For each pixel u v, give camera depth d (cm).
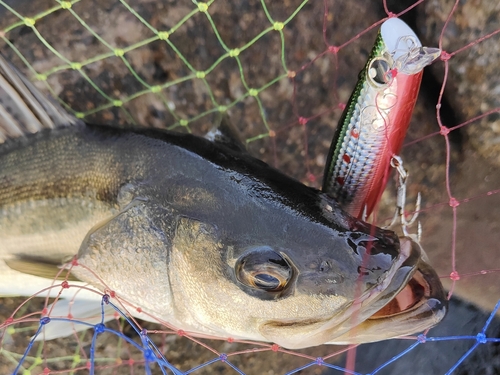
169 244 22
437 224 32
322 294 20
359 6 30
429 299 21
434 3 28
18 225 24
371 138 21
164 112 32
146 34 31
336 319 21
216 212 22
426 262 22
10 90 24
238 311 22
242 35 30
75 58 31
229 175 22
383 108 20
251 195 22
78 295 27
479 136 30
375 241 21
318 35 30
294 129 32
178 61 31
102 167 23
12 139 25
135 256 23
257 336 22
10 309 32
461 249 33
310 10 30
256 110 32
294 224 21
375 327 21
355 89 21
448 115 31
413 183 32
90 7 30
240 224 21
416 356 35
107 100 31
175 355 33
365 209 23
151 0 30
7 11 30
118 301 24
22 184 24
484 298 33
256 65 31
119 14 30
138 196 23
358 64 31
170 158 23
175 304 23
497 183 31
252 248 21
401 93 20
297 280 21
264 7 27
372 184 22
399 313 21
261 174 23
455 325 34
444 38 28
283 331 21
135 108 32
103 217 23
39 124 24
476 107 29
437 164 32
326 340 21
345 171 22
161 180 23
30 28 30
